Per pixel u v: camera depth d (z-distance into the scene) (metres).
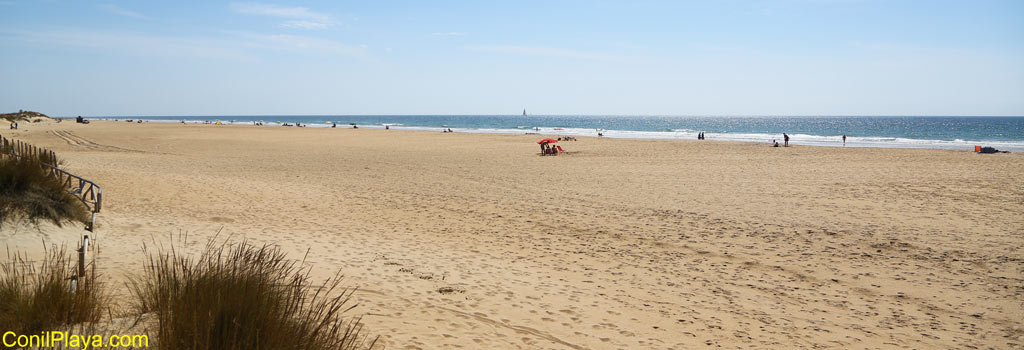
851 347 5.64
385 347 4.55
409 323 5.36
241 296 3.51
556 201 14.97
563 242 10.28
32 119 80.69
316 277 6.91
